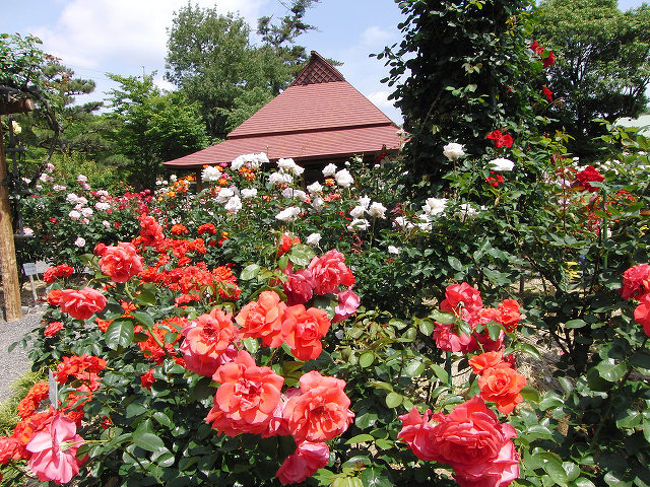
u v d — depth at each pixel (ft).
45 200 22.12
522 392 3.91
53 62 19.16
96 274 4.76
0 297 20.62
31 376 11.39
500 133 9.48
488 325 4.58
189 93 103.65
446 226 7.77
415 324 4.89
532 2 10.16
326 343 5.73
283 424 3.33
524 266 8.07
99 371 5.77
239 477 4.05
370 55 11.12
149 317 4.47
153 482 4.26
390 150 14.06
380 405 4.30
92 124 73.41
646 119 77.46
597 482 4.40
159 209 23.24
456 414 3.04
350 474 3.62
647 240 5.78
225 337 3.60
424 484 4.09
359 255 9.27
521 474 3.62
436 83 10.50
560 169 8.89
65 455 3.92
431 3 10.03
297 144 44.47
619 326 5.39
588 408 4.63
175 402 4.68
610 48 80.79
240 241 11.53
